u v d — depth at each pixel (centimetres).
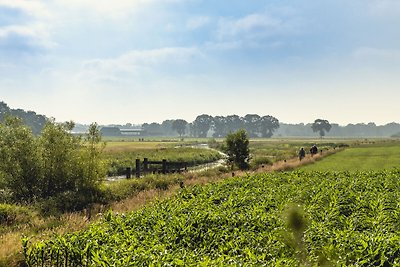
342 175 2511
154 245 1010
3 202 1892
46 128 2203
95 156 2259
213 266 828
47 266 984
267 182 2173
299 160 4588
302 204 1541
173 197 1898
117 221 1251
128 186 2358
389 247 941
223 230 1156
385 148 7738
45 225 1500
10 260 1052
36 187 2106
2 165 2036
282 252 983
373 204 1482
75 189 2170
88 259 916
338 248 968
